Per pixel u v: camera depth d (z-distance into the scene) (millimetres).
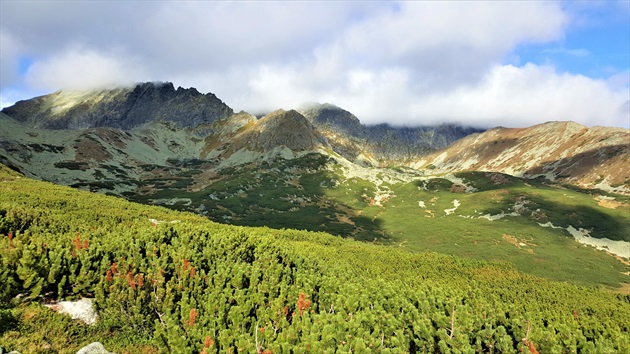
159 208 60969
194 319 14328
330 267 28672
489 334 15438
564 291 35312
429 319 17172
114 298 15398
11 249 16219
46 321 14352
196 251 22438
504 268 46281
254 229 57125
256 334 13531
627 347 14594
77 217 34750
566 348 14875
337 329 14766
